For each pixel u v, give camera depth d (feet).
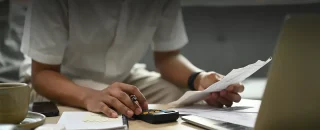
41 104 2.84
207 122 2.13
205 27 6.45
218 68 6.50
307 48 1.49
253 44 6.31
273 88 1.57
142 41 4.11
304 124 1.63
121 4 3.77
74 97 2.86
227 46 6.44
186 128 2.08
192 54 6.64
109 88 2.57
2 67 5.11
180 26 4.40
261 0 6.08
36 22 3.40
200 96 2.80
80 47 3.84
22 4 5.01
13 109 1.89
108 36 3.86
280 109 1.60
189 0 6.29
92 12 3.69
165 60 4.39
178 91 4.15
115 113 2.29
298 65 1.51
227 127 1.99
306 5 5.88
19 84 2.02
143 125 2.16
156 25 4.14
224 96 2.79
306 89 1.55
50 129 1.84
